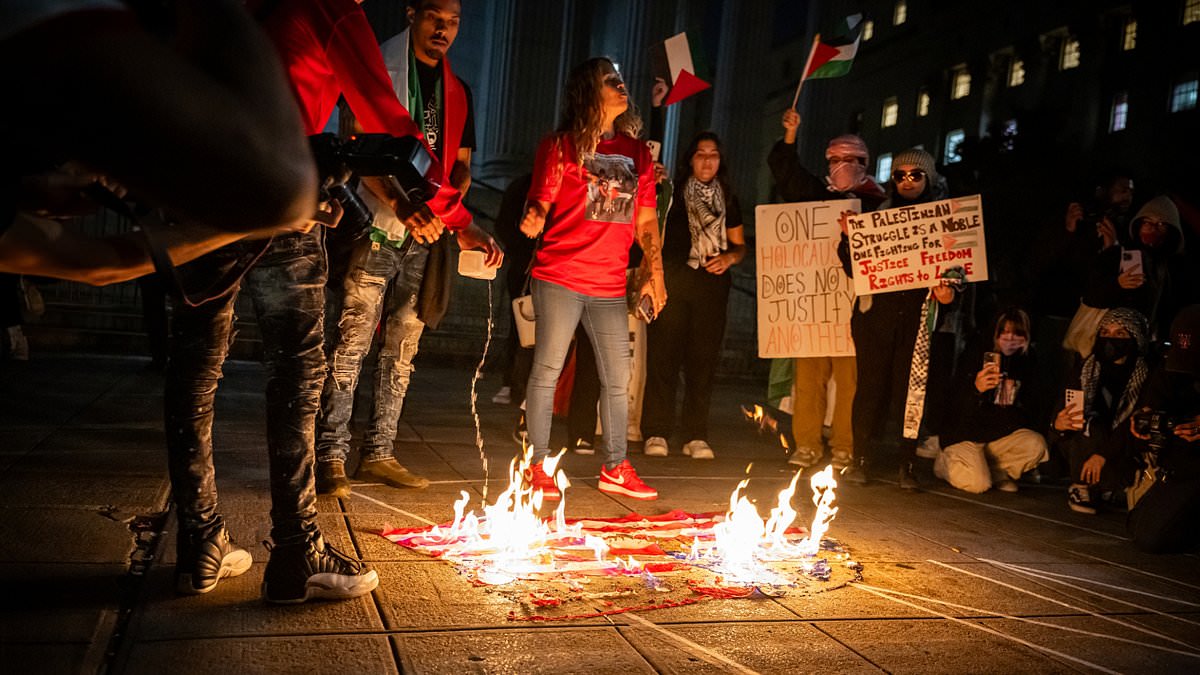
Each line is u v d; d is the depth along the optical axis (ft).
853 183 21.43
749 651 8.62
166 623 8.29
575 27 66.03
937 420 23.58
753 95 71.92
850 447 20.39
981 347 19.79
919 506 16.92
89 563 9.84
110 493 12.84
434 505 13.79
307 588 8.94
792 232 20.74
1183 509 13.64
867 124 138.82
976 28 117.19
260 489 13.76
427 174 6.52
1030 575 12.30
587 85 14.83
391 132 8.89
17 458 14.57
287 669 7.45
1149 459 15.85
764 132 160.15
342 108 14.05
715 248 20.72
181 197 2.47
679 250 20.74
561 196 15.23
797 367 20.80
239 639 8.03
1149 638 9.95
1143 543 14.07
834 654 8.71
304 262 8.92
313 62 8.66
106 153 2.34
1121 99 95.86
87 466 14.39
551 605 9.50
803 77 21.13
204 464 9.18
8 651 7.32
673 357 20.98
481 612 9.16
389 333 15.02
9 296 5.06
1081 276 22.48
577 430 20.35
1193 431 13.76
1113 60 96.89
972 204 18.28
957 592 11.16
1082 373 17.57
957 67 120.37
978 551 13.51
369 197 13.20
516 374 21.91
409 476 14.99
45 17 2.19
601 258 15.24
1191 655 9.46
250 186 2.46
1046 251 23.13
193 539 9.11
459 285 49.24
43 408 20.06
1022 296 24.94
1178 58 89.51
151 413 20.47
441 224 9.84
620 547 12.03
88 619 8.20
